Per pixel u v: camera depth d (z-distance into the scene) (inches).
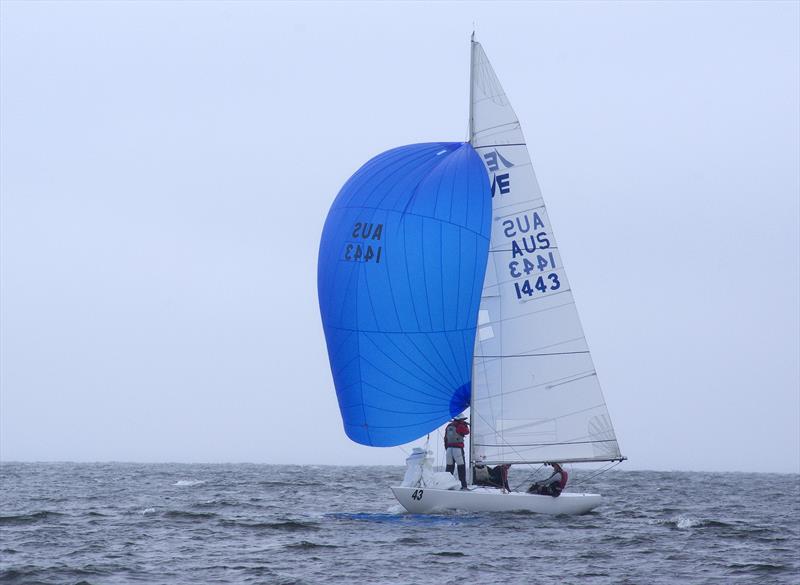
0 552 3602.4
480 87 4586.6
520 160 4530.0
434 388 4357.8
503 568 3255.4
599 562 3403.1
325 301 4421.8
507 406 4431.6
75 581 3006.9
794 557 3582.7
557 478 4503.0
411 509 4389.8
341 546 3713.1
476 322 4409.5
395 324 4320.9
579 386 4458.7
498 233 4490.7
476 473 4522.6
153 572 3174.2
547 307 4475.9
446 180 4377.5
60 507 5625.0
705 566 3353.8
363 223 4347.9
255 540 3929.6
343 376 4407.0
